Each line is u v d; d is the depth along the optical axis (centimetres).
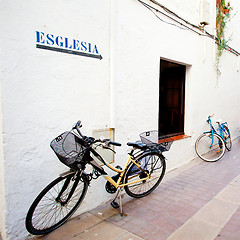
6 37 216
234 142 779
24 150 236
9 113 222
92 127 301
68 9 262
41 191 247
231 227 260
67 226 265
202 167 494
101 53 304
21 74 228
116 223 271
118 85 333
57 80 258
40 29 239
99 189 315
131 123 362
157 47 405
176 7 449
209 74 605
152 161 338
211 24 587
